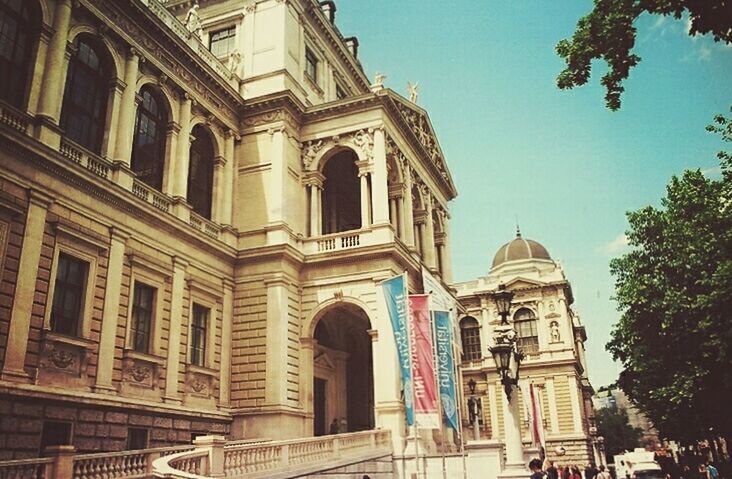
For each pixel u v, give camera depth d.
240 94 36.50
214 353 30.67
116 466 17.00
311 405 32.62
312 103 40.12
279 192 33.84
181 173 30.06
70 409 21.55
